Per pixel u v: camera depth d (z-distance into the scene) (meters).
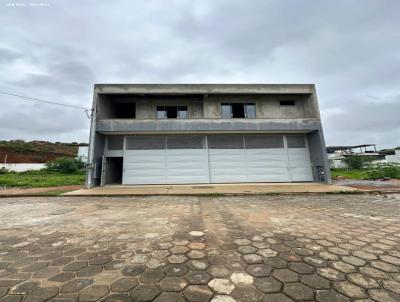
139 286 2.10
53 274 2.34
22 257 2.78
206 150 12.31
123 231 3.85
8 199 7.68
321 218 4.65
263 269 2.43
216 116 12.91
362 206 5.93
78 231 3.85
